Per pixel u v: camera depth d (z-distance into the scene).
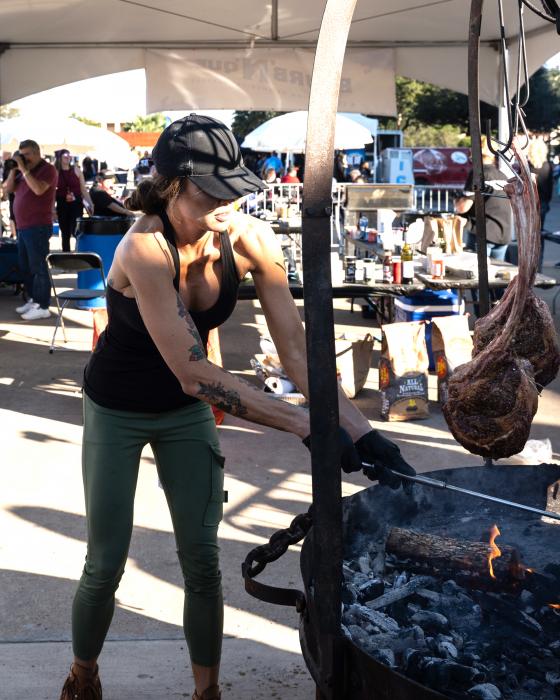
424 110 44.06
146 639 3.29
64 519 4.42
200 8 9.05
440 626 2.44
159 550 4.05
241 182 2.11
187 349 2.16
